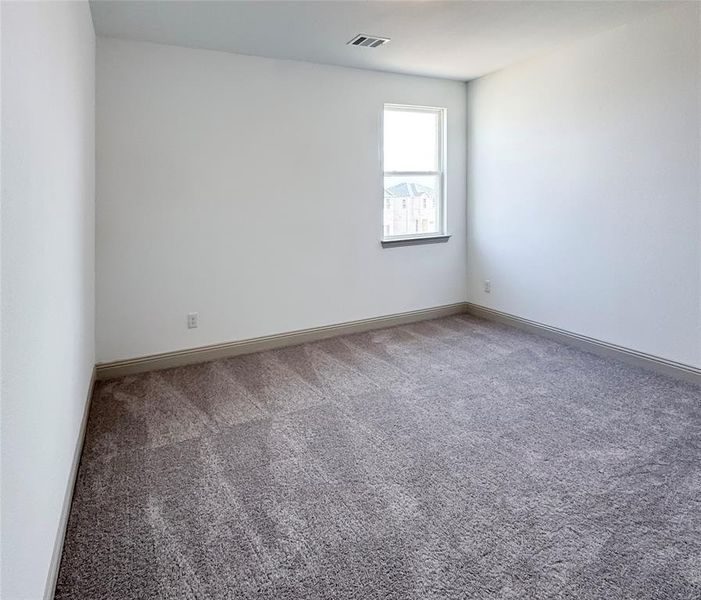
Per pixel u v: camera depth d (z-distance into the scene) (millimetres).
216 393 3219
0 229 1023
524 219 4402
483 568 1646
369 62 4066
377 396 3125
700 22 2945
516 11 3047
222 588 1584
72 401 2160
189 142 3637
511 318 4691
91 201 3129
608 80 3520
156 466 2326
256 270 4027
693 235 3121
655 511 1932
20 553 1151
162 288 3670
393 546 1762
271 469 2293
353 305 4566
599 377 3371
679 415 2773
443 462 2328
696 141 3043
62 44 1944
